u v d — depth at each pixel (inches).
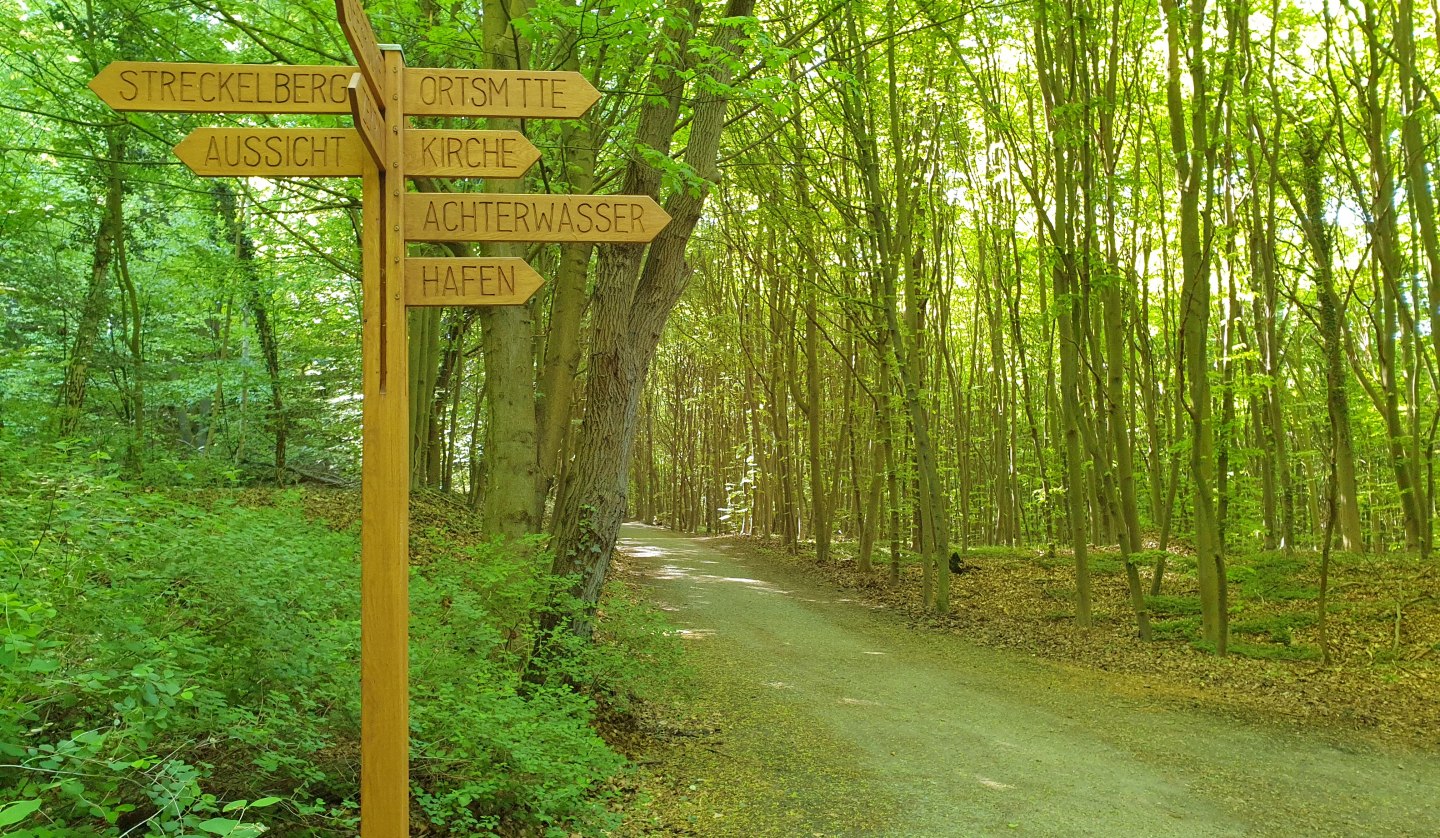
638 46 262.5
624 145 349.4
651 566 912.3
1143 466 946.7
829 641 532.4
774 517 1416.1
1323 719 357.4
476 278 120.7
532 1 301.3
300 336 697.0
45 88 371.6
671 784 270.4
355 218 410.6
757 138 661.3
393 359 111.7
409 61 361.4
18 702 112.3
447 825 177.6
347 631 173.2
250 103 116.0
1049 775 287.7
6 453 183.6
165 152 419.8
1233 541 670.5
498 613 268.2
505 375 314.0
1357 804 264.5
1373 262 600.7
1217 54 471.5
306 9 298.4
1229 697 395.9
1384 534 849.5
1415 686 389.7
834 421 1104.2
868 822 243.3
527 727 199.9
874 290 669.9
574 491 334.0
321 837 146.6
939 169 770.8
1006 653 502.0
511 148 121.9
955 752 312.5
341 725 167.0
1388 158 570.6
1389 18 557.6
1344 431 649.6
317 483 708.0
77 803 108.7
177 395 654.5
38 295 477.1
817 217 681.0
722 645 508.4
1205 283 488.7
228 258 587.5
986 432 1077.1
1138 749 318.3
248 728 137.9
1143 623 517.7
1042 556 788.0
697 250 927.0
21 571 135.6
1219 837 238.1
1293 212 671.8
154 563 160.7
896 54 637.9
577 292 374.0
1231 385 457.7
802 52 321.4
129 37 353.7
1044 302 809.5
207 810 121.7
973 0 557.6
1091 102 498.9
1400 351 815.1
